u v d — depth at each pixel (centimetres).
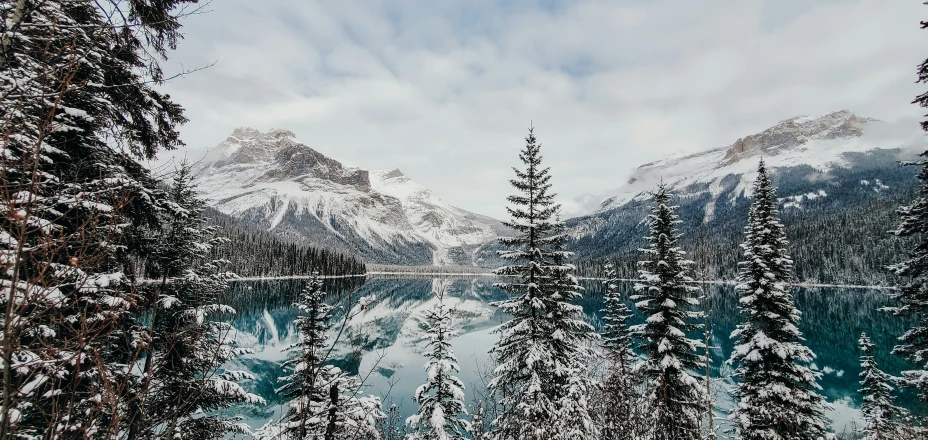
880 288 10581
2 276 352
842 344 4950
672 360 1864
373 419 1162
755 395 1809
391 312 8562
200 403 1048
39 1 515
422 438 1405
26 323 372
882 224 12500
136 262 1077
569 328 1786
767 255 1897
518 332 1656
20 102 408
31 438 486
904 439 1978
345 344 3919
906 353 1483
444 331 1575
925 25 978
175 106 1019
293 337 4953
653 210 2159
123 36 648
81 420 434
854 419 2911
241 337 4825
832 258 12019
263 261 11581
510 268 1720
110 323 483
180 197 1346
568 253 1722
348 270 16100
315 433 1018
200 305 1136
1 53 481
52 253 372
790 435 1669
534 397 1529
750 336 1936
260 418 2623
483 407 1908
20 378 426
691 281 2014
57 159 796
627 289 12019
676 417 1650
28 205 338
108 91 871
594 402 1571
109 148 874
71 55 473
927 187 1312
